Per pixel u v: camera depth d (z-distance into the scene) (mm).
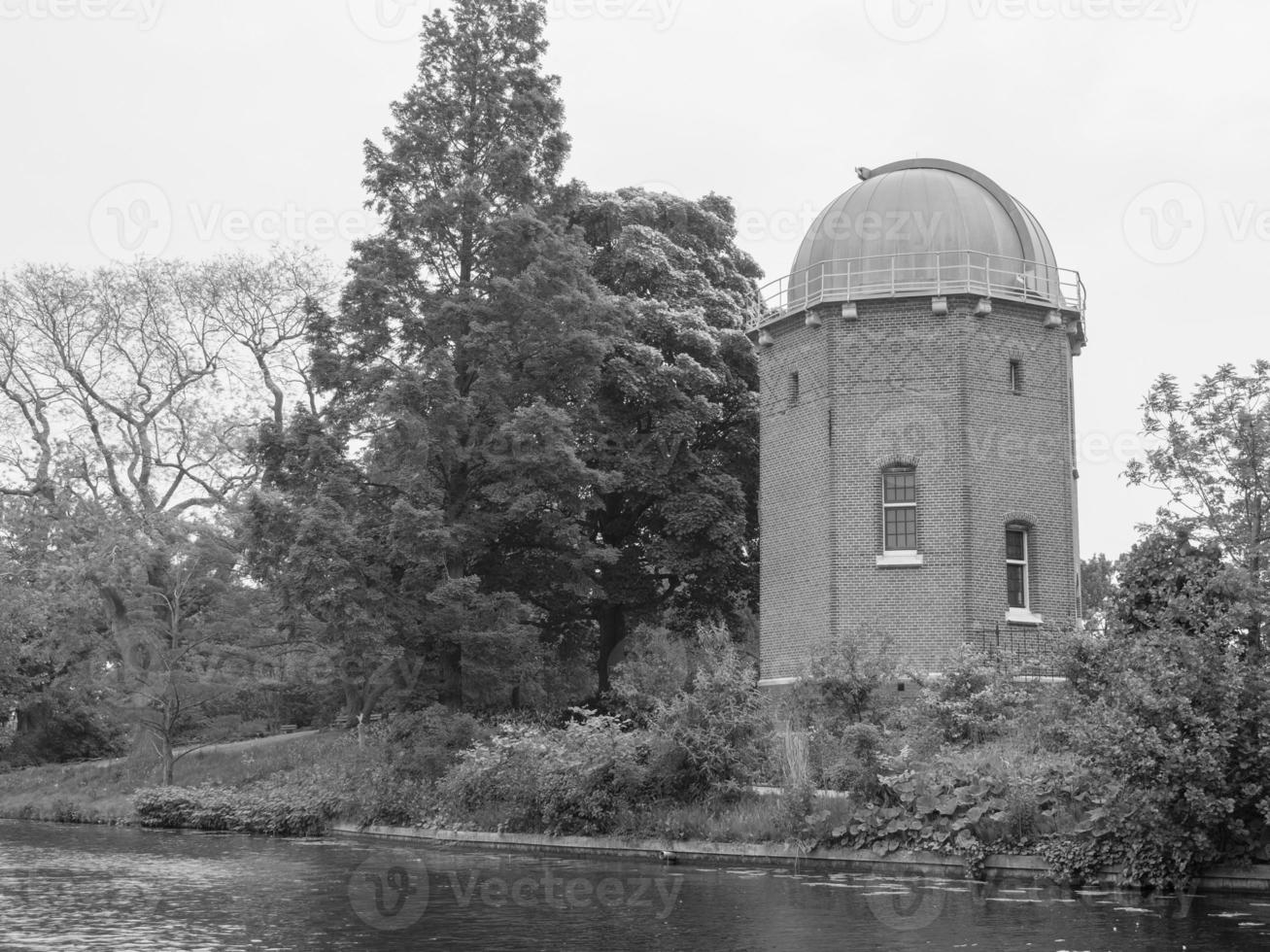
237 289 48281
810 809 22578
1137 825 18172
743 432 43438
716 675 25359
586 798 25359
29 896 19625
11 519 46906
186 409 45938
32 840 30625
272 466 35375
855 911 16891
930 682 27188
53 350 47844
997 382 34656
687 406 40375
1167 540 19938
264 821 32719
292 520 33344
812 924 16000
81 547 44250
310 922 16844
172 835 32156
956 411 34031
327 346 36094
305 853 25953
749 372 43844
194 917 17312
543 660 42500
